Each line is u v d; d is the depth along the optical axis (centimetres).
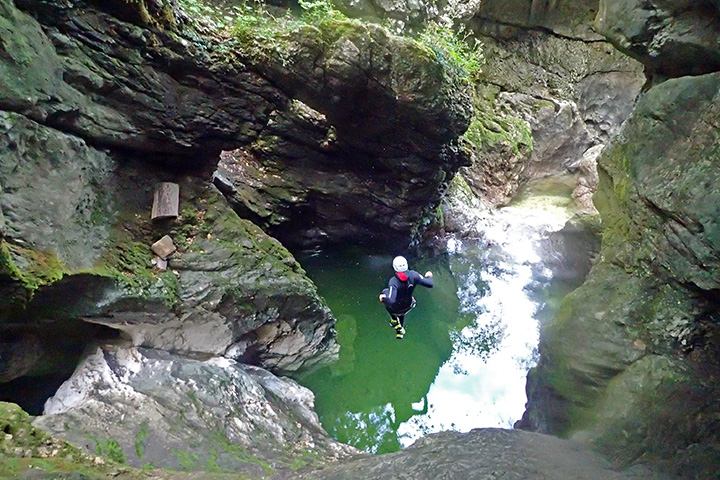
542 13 1446
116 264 529
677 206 503
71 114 477
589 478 373
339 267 1038
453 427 666
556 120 1439
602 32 671
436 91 777
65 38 469
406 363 815
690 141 534
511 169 1320
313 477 401
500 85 1465
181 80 588
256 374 624
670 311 517
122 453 399
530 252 1151
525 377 761
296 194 946
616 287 586
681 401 449
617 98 1499
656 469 383
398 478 381
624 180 620
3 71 399
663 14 580
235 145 669
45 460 294
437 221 1120
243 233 655
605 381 518
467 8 1189
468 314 945
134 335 557
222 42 622
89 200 510
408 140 865
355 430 658
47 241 438
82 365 522
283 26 725
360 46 710
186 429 455
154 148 588
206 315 591
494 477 370
